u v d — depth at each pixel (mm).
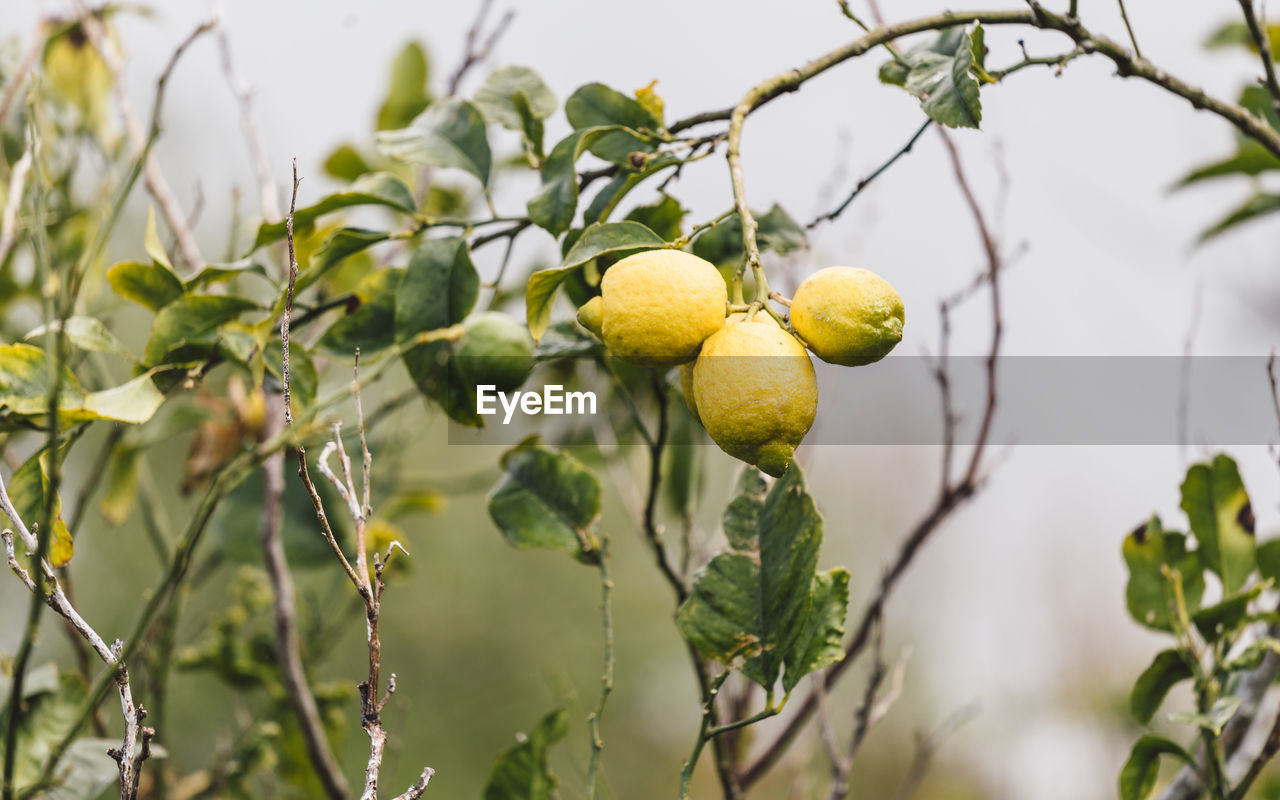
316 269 1745
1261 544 1823
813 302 1502
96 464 1954
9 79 2213
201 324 1739
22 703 1757
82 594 6633
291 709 2166
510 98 1804
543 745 1772
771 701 1612
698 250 1773
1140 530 1805
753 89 1585
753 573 1635
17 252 2021
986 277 1975
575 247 1573
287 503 2154
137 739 1561
